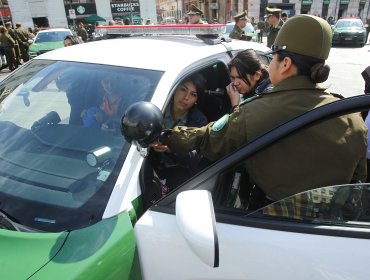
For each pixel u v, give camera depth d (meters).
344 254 1.17
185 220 1.11
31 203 1.42
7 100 2.00
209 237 1.07
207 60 2.18
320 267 1.17
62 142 1.68
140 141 1.34
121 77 1.83
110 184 1.44
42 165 1.59
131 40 2.27
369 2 45.34
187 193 1.19
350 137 1.36
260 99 1.43
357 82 8.91
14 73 2.21
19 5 29.34
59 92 1.91
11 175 1.57
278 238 1.21
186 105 2.09
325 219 1.27
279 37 1.41
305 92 1.37
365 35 18.42
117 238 1.25
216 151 1.50
